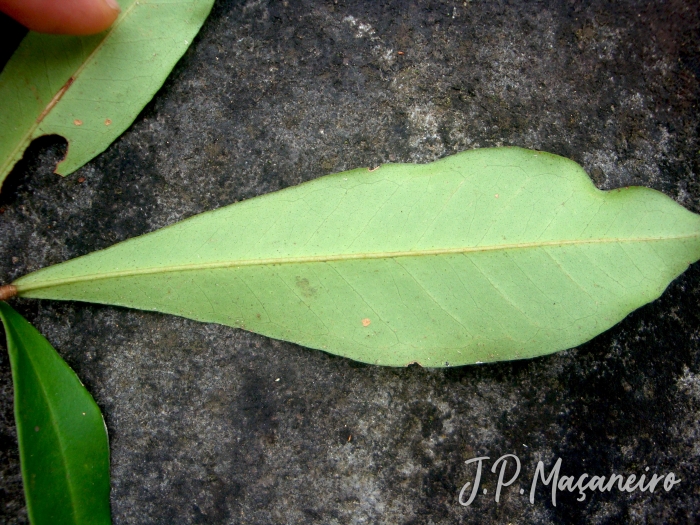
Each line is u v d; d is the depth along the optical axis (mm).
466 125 160
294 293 146
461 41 162
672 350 163
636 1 166
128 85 152
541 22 163
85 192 156
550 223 145
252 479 156
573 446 159
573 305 144
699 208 164
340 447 156
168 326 156
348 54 160
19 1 141
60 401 146
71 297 146
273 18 160
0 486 154
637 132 164
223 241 146
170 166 157
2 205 155
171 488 155
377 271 145
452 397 158
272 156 158
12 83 149
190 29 152
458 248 145
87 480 146
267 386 156
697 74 167
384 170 146
